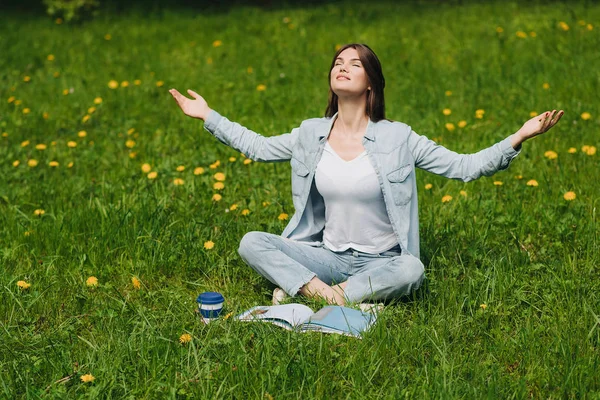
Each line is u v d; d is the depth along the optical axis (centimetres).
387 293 375
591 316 358
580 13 1073
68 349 343
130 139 698
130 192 557
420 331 344
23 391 311
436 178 564
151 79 909
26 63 992
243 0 1432
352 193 381
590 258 424
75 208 524
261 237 388
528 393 307
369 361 323
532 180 509
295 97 805
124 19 1280
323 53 1000
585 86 752
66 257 449
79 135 689
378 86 387
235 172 590
